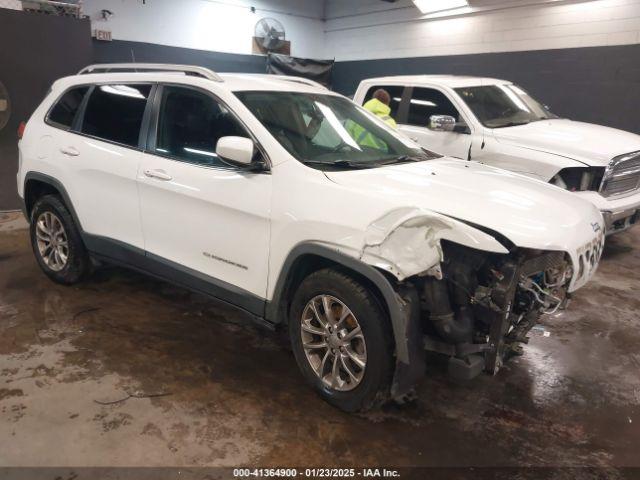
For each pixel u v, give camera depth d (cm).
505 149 552
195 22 1302
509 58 1018
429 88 641
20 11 616
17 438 245
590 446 259
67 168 385
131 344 337
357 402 261
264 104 316
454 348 248
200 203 308
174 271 336
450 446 254
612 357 351
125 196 352
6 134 637
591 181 509
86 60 669
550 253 259
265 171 286
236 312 391
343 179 271
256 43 1407
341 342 264
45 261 425
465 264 242
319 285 265
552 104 959
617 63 856
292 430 260
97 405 271
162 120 338
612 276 507
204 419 264
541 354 351
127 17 1204
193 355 327
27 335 342
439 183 279
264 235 282
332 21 1490
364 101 716
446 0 1120
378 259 238
